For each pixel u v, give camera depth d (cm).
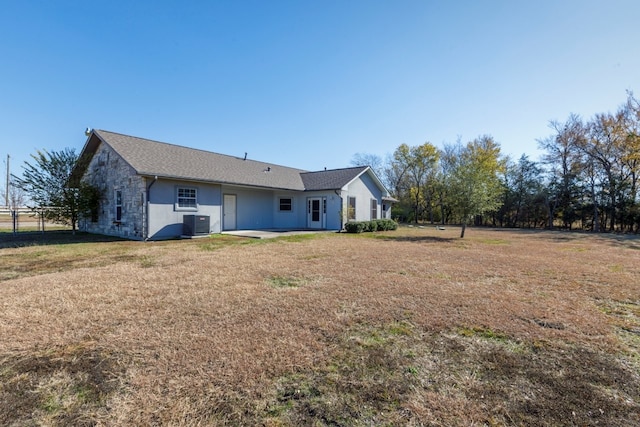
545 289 472
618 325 329
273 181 1662
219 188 1370
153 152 1275
